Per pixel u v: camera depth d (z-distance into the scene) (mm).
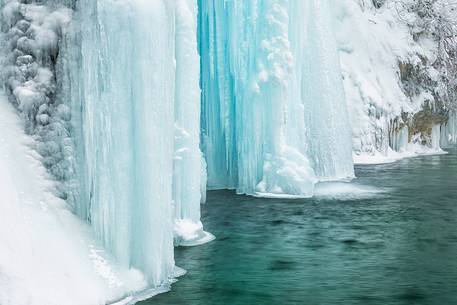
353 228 13438
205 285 9250
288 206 16062
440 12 33156
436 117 32031
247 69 17969
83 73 9102
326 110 20922
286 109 17578
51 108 9281
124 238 8719
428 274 10031
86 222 9047
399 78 29922
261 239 12375
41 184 8875
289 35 17875
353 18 29312
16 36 9555
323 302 8625
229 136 18703
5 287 6910
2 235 7250
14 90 9359
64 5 9656
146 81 8852
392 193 18219
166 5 9375
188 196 11898
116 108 8812
